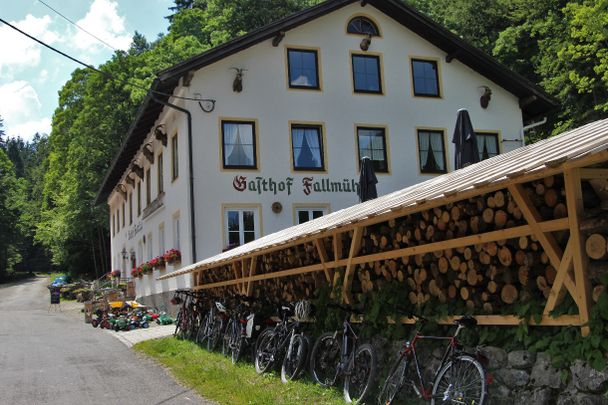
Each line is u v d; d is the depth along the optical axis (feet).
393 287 22.39
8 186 224.53
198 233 61.82
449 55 74.23
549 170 13.41
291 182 65.82
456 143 44.75
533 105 78.95
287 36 68.39
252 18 106.42
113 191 122.62
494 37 107.86
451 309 19.70
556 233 15.72
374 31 72.43
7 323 71.92
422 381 18.83
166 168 72.64
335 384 23.99
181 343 43.34
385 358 21.99
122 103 129.49
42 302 126.62
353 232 25.12
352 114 69.56
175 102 66.28
